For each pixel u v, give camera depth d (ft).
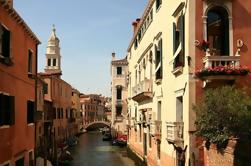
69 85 164.25
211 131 37.06
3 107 42.06
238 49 43.70
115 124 175.52
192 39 43.52
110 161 101.14
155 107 69.00
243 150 30.99
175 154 51.06
